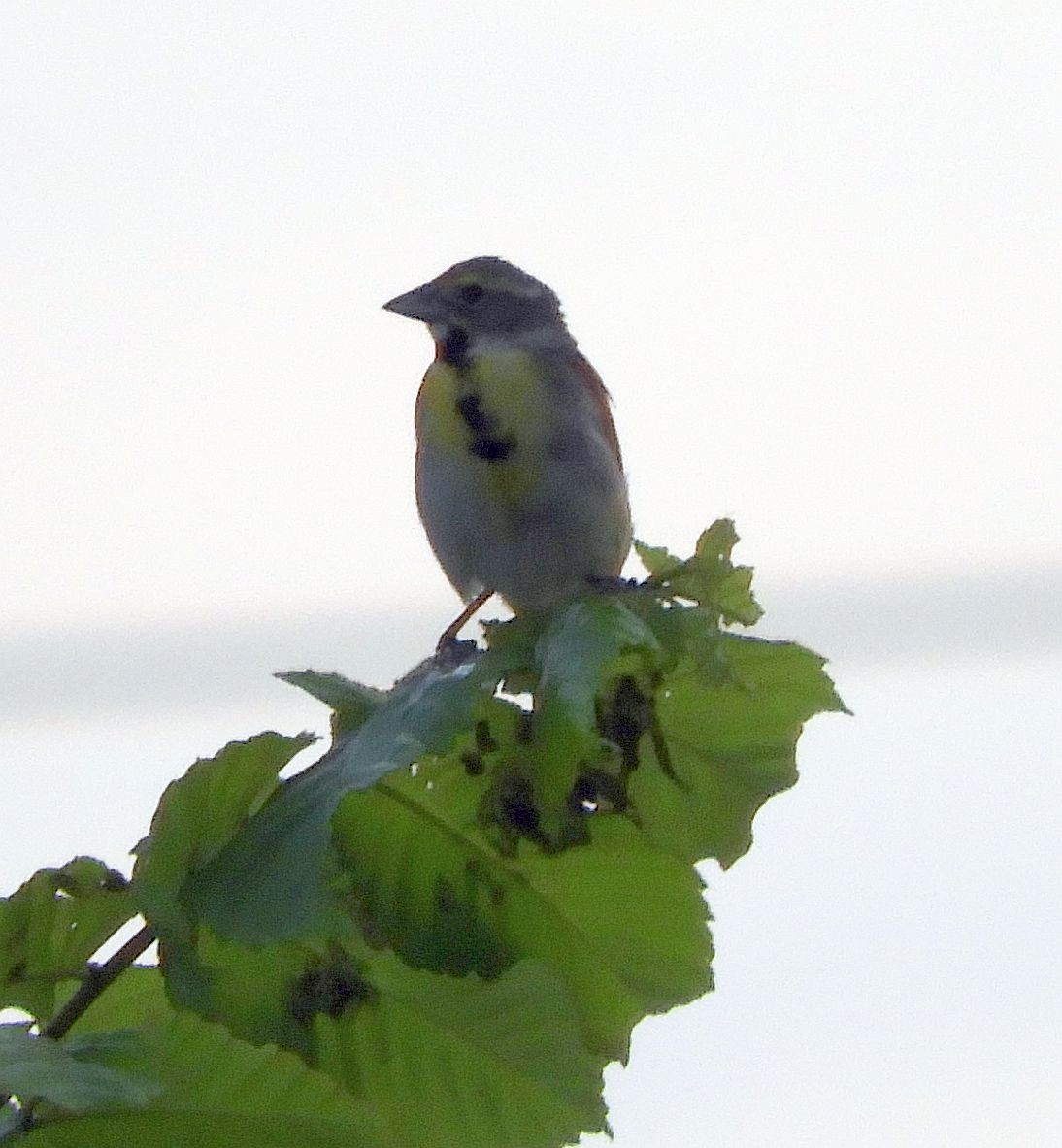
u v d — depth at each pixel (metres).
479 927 5.62
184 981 4.96
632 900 5.66
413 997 5.38
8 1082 4.05
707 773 6.04
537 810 5.53
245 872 5.05
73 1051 4.39
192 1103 4.93
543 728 5.33
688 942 5.75
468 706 5.32
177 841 5.11
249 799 5.26
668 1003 5.72
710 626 5.69
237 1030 5.02
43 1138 4.70
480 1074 5.32
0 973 5.14
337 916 4.90
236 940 4.90
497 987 5.37
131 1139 4.80
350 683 5.90
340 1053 5.30
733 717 6.07
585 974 5.71
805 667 6.05
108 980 5.01
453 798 5.61
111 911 5.19
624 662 5.75
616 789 5.69
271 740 5.22
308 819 5.10
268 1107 5.04
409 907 5.55
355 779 5.14
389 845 5.62
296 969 5.23
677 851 6.00
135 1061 4.38
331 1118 5.04
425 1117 5.33
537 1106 5.34
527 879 5.68
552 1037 5.37
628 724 5.71
